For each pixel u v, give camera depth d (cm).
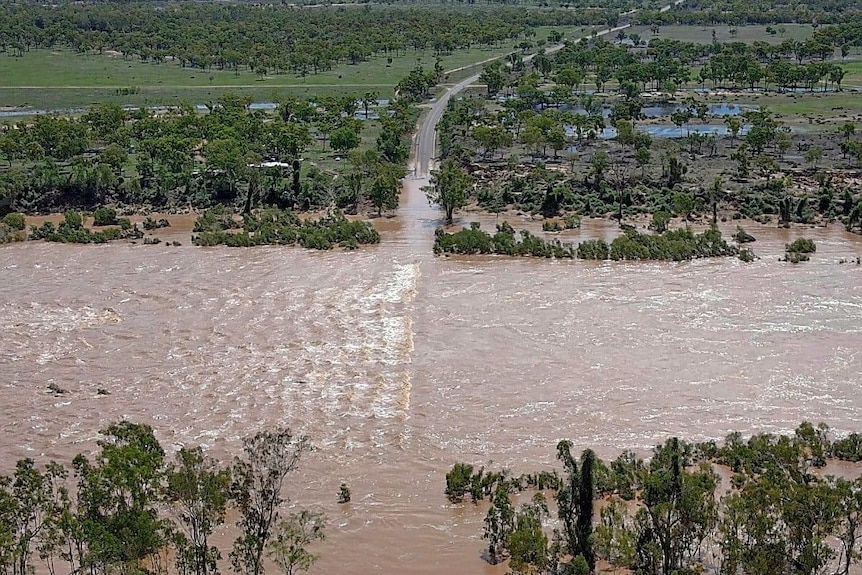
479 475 6500
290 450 6950
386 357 8631
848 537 5366
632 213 13700
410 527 6138
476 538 6012
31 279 11006
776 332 9069
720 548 5603
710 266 11162
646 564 5416
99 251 12169
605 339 8956
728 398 7769
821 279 10600
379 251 12062
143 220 13862
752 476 5978
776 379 8100
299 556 5247
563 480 6512
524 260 11569
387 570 5688
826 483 5716
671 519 5416
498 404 7738
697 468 6556
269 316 9675
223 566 5594
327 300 10131
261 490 5600
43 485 5728
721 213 13688
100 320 9656
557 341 8931
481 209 14250
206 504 5319
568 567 5366
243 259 11725
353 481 6669
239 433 7288
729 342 8856
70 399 7925
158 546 5259
